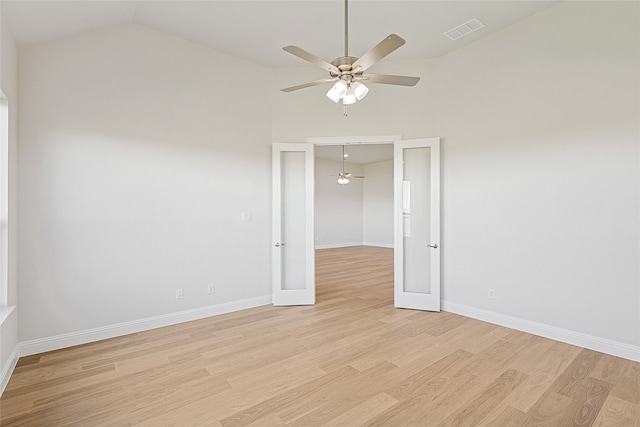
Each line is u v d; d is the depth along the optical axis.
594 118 2.99
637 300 2.77
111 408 2.16
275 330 3.55
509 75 3.58
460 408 2.15
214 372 2.63
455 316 4.00
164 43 3.71
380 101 4.46
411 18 3.45
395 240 4.39
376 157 10.65
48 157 3.05
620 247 2.86
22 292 2.93
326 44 4.01
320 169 11.02
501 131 3.66
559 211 3.21
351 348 3.08
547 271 3.30
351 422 2.01
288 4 3.21
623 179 2.84
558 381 2.47
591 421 2.01
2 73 2.46
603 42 2.94
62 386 2.43
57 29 2.93
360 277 6.31
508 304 3.62
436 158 4.13
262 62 4.42
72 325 3.17
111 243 3.38
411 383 2.46
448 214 4.18
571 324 3.15
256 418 2.06
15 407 2.17
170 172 3.73
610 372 2.60
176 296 3.78
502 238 3.66
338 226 11.55
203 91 3.98
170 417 2.07
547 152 3.29
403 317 3.97
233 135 4.22
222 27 3.62
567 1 3.15
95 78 3.29
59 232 3.11
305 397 2.28
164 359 2.87
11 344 2.70
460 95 4.03
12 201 2.76
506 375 2.56
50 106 3.06
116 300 3.40
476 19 3.47
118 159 3.41
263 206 4.48
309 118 4.58
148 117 3.59
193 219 3.90
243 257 4.30
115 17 3.23
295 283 4.67
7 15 2.46
